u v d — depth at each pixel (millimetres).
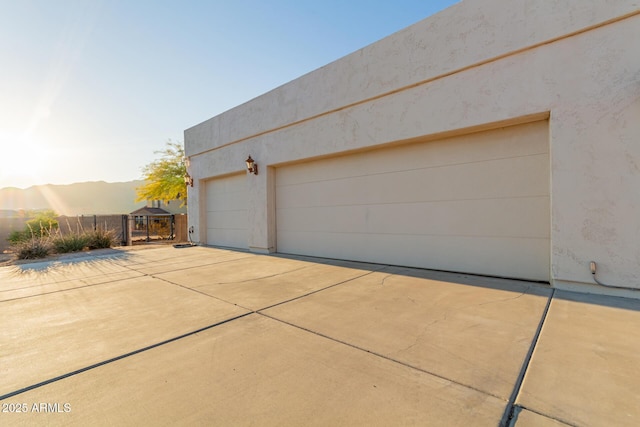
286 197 9133
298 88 8250
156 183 24125
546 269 5000
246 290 4969
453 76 5531
